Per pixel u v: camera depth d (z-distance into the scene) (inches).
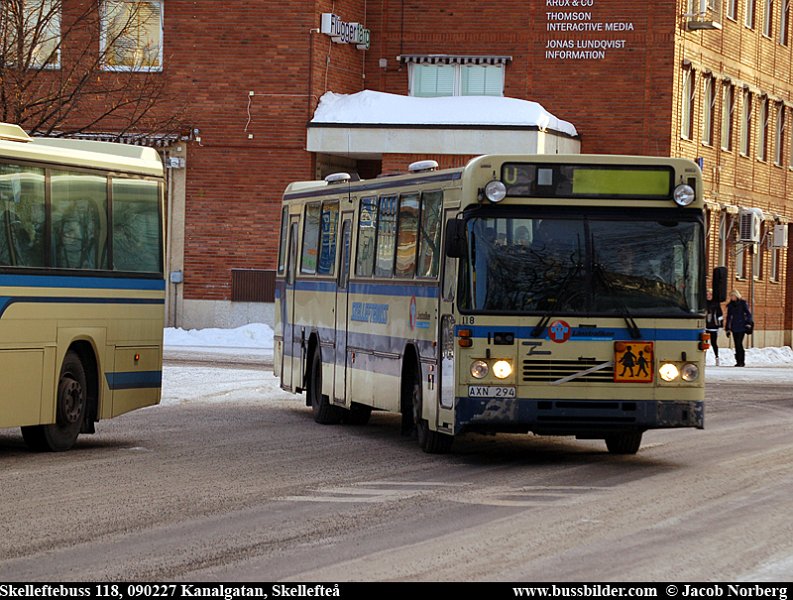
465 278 866.1
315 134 2235.5
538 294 866.1
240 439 1009.5
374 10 2436.0
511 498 719.7
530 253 868.6
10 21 1445.6
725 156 2721.5
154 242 1002.7
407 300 977.5
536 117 2214.6
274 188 2251.5
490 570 521.7
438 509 677.9
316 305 1198.9
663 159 879.1
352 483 775.1
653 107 2400.3
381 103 2245.3
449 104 2241.6
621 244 874.1
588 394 863.7
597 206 877.2
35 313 881.5
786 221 3073.3
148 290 995.3
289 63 2246.6
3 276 853.8
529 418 860.6
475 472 837.8
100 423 1113.4
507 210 871.1
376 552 558.6
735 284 2795.3
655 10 2395.4
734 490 759.1
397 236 1011.3
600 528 623.5
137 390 986.1
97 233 944.3
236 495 719.1
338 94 2311.8
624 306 869.8
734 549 571.8
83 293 927.7
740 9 2770.7
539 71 2423.7
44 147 896.9
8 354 858.1
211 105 2253.9
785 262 3107.8
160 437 1014.4
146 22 2241.6
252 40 2246.6
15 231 867.4
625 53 2405.3
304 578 503.5
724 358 2393.0
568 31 2415.1
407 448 976.3
